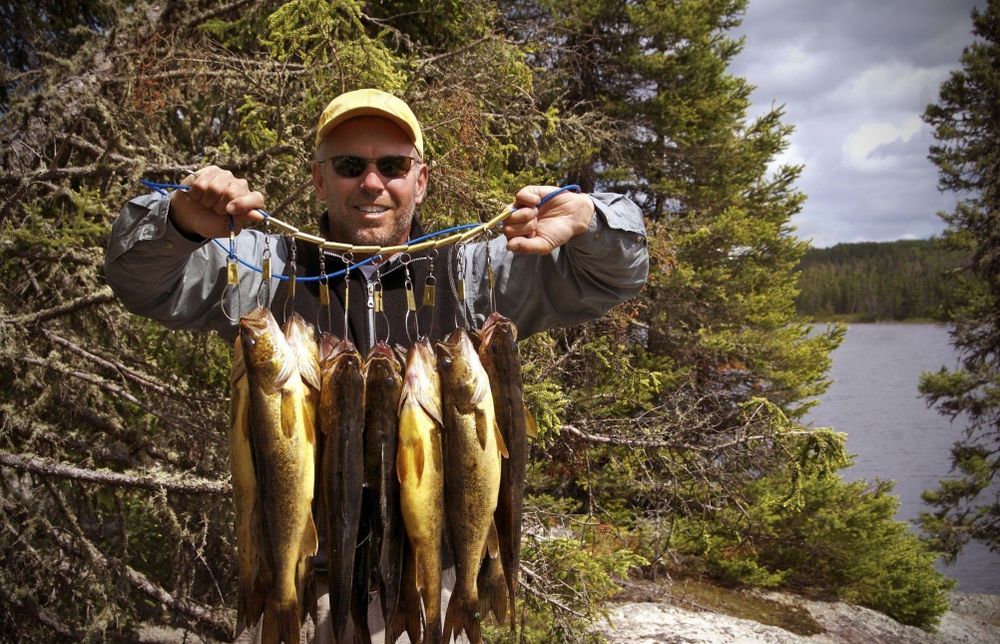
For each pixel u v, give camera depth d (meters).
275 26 6.50
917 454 39.53
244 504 2.49
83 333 5.91
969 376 23.94
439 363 2.62
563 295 3.13
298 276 3.07
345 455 2.50
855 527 13.65
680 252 13.19
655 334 13.30
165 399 6.06
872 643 11.40
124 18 5.90
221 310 2.98
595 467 10.11
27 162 5.52
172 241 2.65
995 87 23.83
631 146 14.27
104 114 5.53
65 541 5.49
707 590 11.83
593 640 7.13
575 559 7.19
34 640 5.41
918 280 122.88
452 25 8.46
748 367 14.27
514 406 2.70
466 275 3.13
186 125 7.15
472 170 7.07
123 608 5.59
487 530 2.62
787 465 8.70
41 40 6.70
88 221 4.95
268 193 6.06
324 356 2.64
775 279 15.45
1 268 5.25
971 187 24.64
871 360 103.50
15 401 5.55
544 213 2.83
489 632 6.94
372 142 2.97
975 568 23.25
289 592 2.41
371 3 8.09
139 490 5.39
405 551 2.67
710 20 14.64
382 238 3.02
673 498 10.07
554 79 11.81
